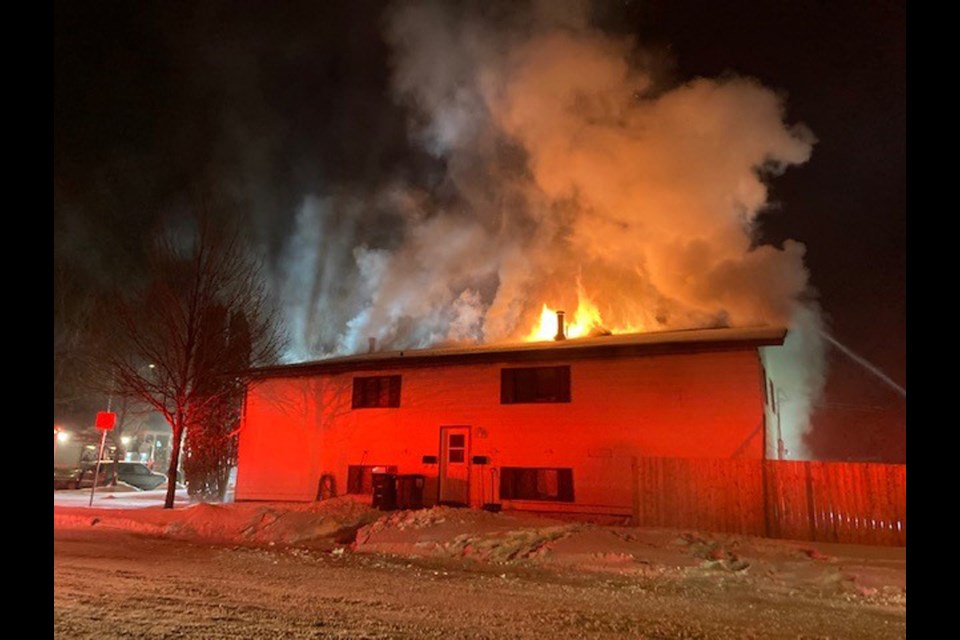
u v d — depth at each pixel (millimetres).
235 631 6285
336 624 6680
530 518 16125
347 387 22312
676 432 17484
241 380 23391
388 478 19875
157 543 13648
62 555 11234
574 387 18891
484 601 8219
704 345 17375
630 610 7879
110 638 5938
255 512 16109
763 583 9859
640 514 16078
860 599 8820
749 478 15367
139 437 45719
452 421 20391
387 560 11906
